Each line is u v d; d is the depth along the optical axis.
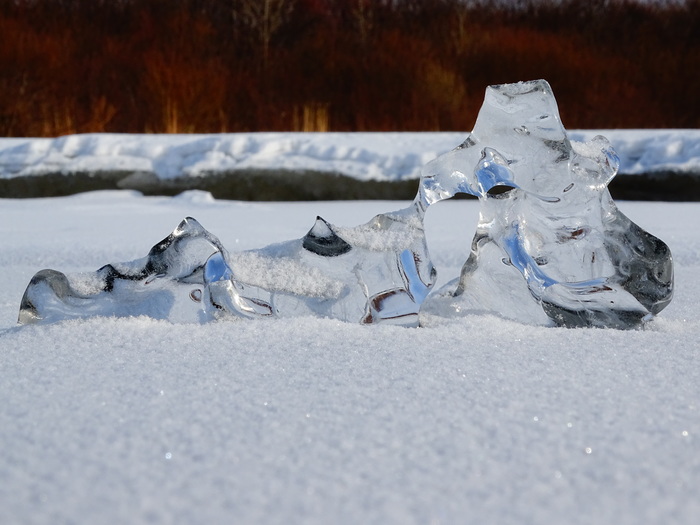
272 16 10.42
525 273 1.49
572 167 1.49
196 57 9.55
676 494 0.70
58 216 4.49
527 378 1.07
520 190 1.52
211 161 5.98
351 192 5.88
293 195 5.91
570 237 1.52
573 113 9.25
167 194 5.95
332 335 1.33
